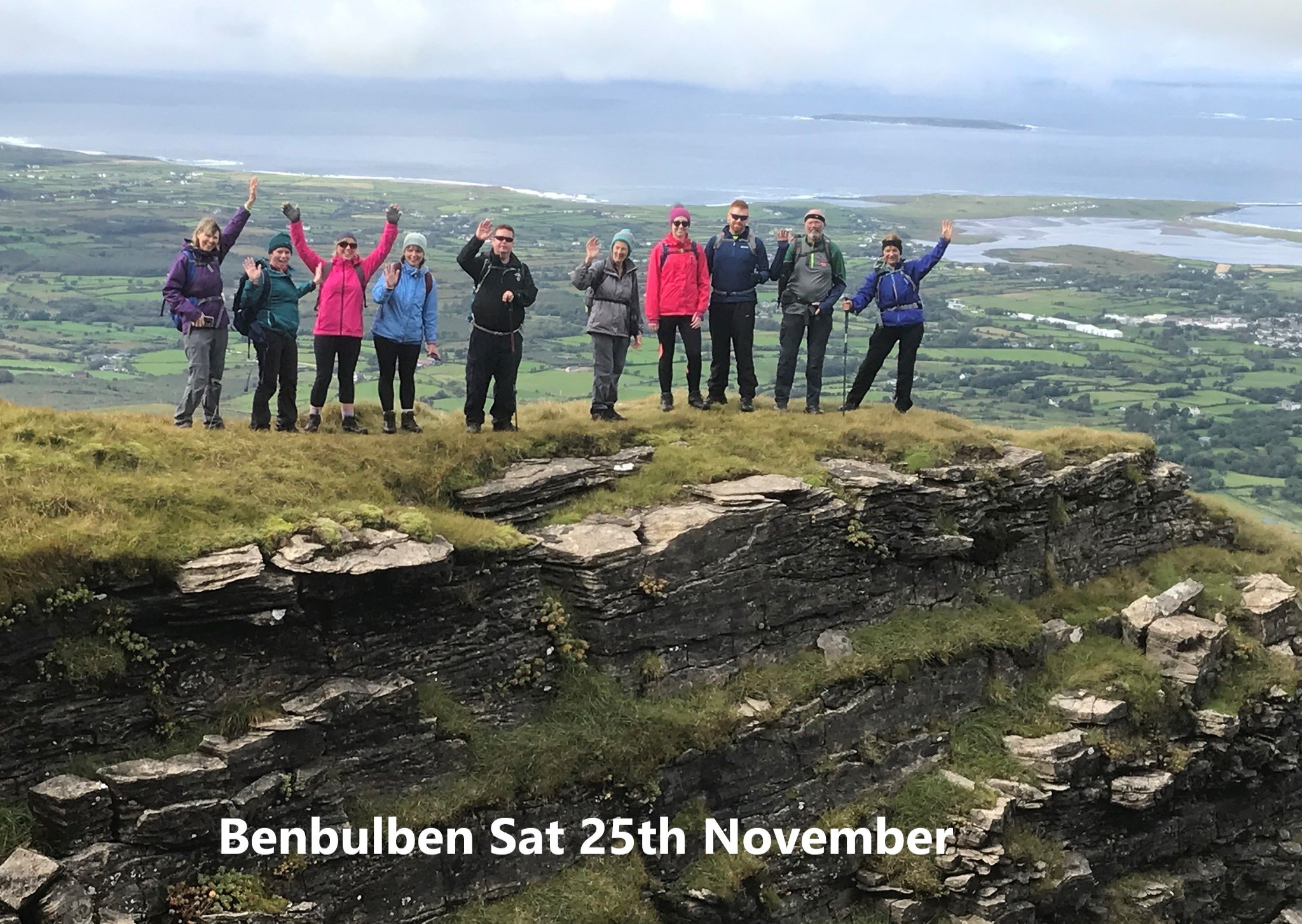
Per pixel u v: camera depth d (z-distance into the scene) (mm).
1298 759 24719
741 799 19281
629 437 22203
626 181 165250
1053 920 21250
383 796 16109
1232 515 30828
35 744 13898
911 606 22891
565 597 18594
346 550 15953
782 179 176875
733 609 20062
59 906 12680
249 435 18719
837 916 19797
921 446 23828
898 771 21062
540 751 17391
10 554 13750
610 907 17078
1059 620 24516
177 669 14820
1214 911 23547
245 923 14078
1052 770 21406
